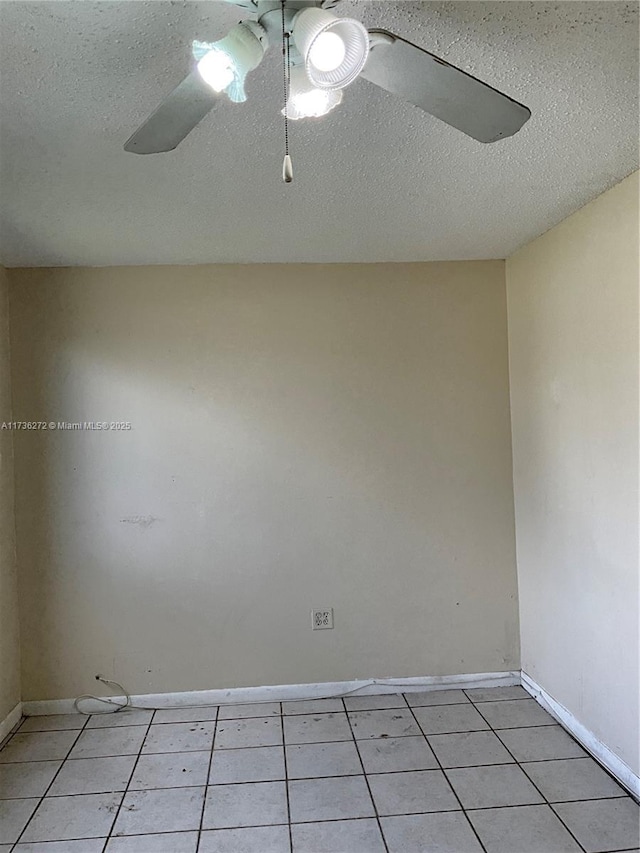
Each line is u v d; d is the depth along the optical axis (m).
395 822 2.04
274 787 2.26
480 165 1.92
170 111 1.23
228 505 2.97
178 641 2.94
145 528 2.94
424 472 3.04
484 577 3.06
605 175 2.04
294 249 2.78
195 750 2.53
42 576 2.89
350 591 3.01
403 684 3.03
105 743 2.60
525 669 3.03
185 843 1.96
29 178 1.93
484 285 3.06
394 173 1.96
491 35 1.31
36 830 2.04
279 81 1.41
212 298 2.98
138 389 2.95
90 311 2.93
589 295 2.33
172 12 1.18
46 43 1.26
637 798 2.12
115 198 2.10
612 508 2.23
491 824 2.02
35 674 2.88
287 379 3.00
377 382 3.04
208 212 2.26
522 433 2.96
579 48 1.35
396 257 2.96
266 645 2.98
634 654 2.12
